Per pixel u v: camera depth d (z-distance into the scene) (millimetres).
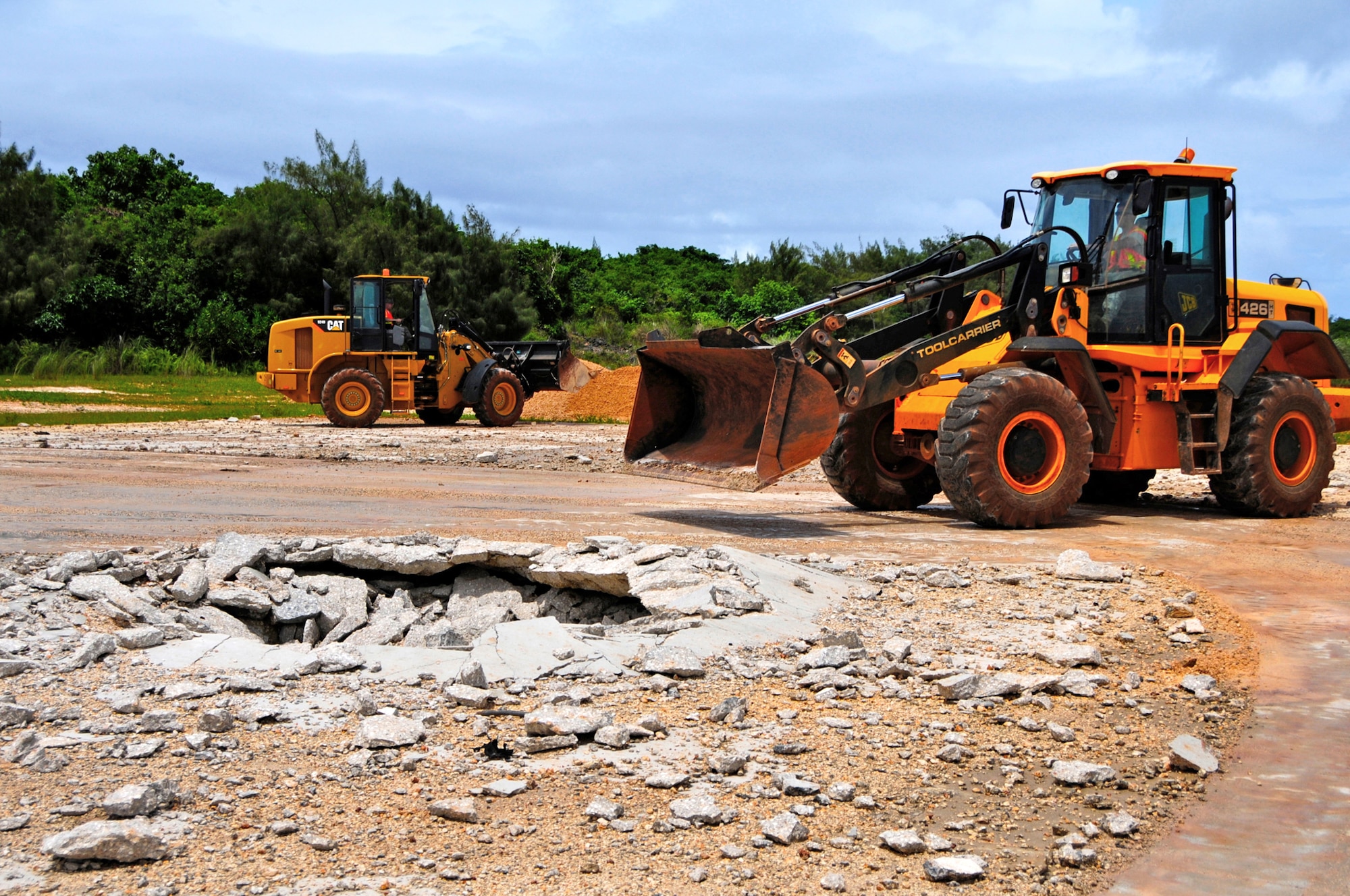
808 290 52781
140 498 9773
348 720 4188
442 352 21531
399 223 48219
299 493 10398
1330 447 10172
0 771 3590
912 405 9750
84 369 36500
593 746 3988
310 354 21125
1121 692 4805
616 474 13039
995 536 8609
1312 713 4539
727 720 4266
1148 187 9383
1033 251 9625
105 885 2887
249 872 2980
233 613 6215
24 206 42469
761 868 3098
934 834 3363
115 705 4191
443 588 7035
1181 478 13641
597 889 2941
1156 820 3521
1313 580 7043
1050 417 8992
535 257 52312
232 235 44906
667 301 58562
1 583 5918
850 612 5957
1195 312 9992
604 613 6625
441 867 3043
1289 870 3189
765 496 11336
